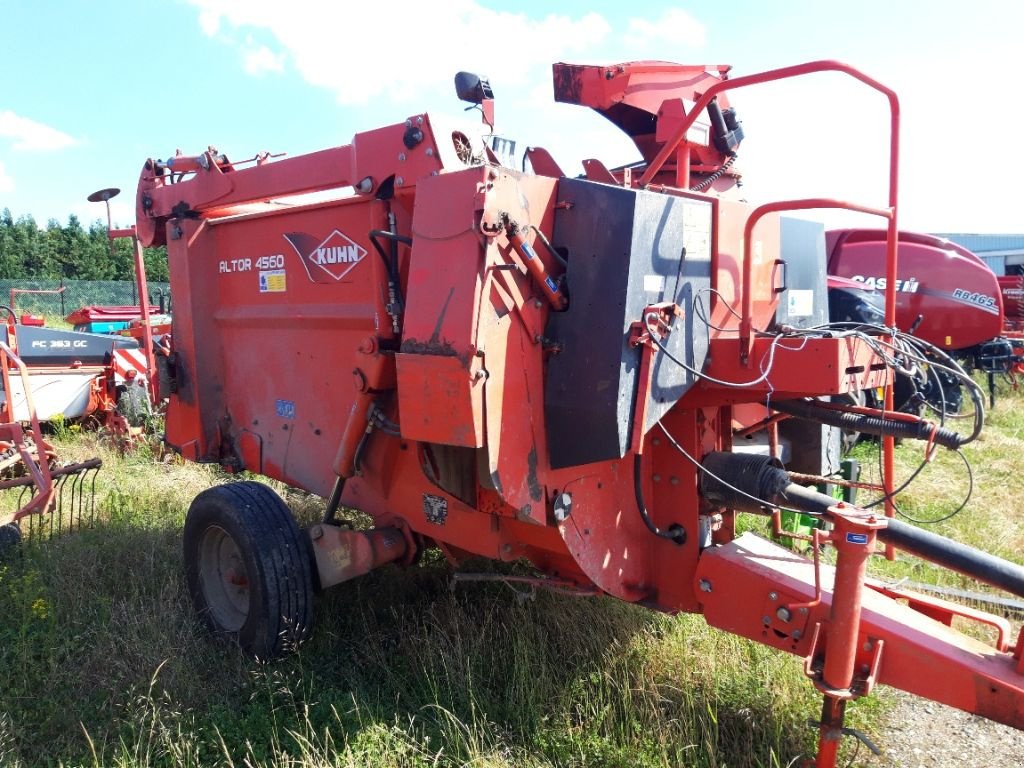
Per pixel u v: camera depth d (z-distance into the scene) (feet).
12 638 13.01
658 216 9.59
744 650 12.19
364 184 11.17
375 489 12.50
